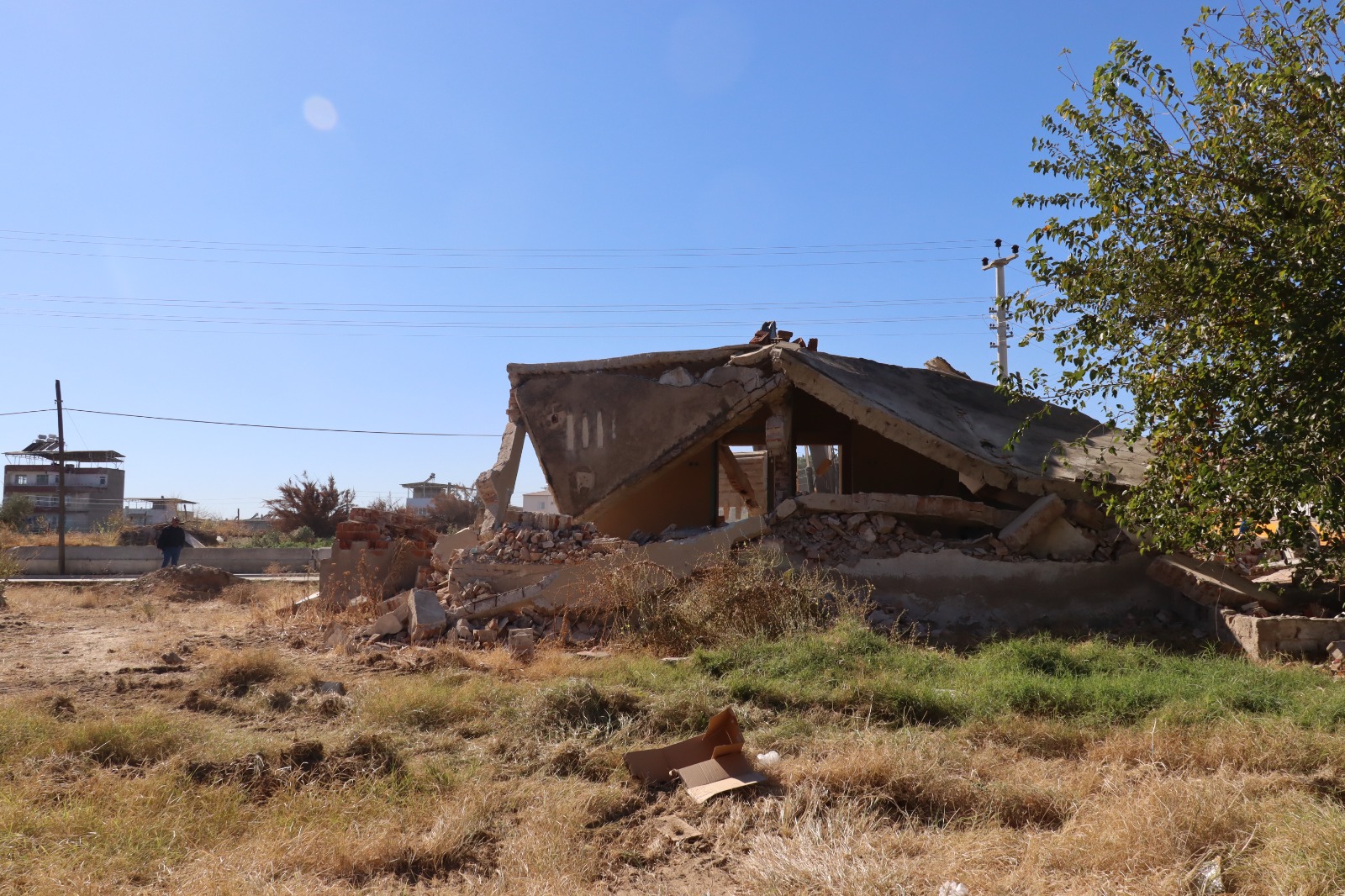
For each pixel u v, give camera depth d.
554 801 5.58
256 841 4.85
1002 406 16.73
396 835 5.02
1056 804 5.25
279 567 29.09
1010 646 9.06
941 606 12.13
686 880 4.63
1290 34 6.04
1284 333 5.73
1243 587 11.27
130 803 5.23
